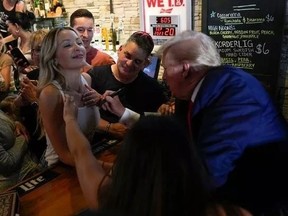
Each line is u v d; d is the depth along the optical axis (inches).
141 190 24.5
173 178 24.4
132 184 24.9
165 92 94.0
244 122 39.1
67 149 60.2
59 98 60.1
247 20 114.0
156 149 25.0
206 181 26.6
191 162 25.6
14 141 72.6
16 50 102.8
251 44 115.5
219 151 37.8
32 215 46.3
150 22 137.3
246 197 39.5
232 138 38.3
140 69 85.4
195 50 45.5
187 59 45.4
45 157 69.6
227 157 37.7
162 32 135.2
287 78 115.0
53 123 60.1
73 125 52.1
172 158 24.8
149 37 84.3
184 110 54.0
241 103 40.2
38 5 159.9
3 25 149.8
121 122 67.7
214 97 41.8
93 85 86.8
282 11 105.7
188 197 24.5
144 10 137.3
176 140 25.7
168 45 47.7
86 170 41.6
